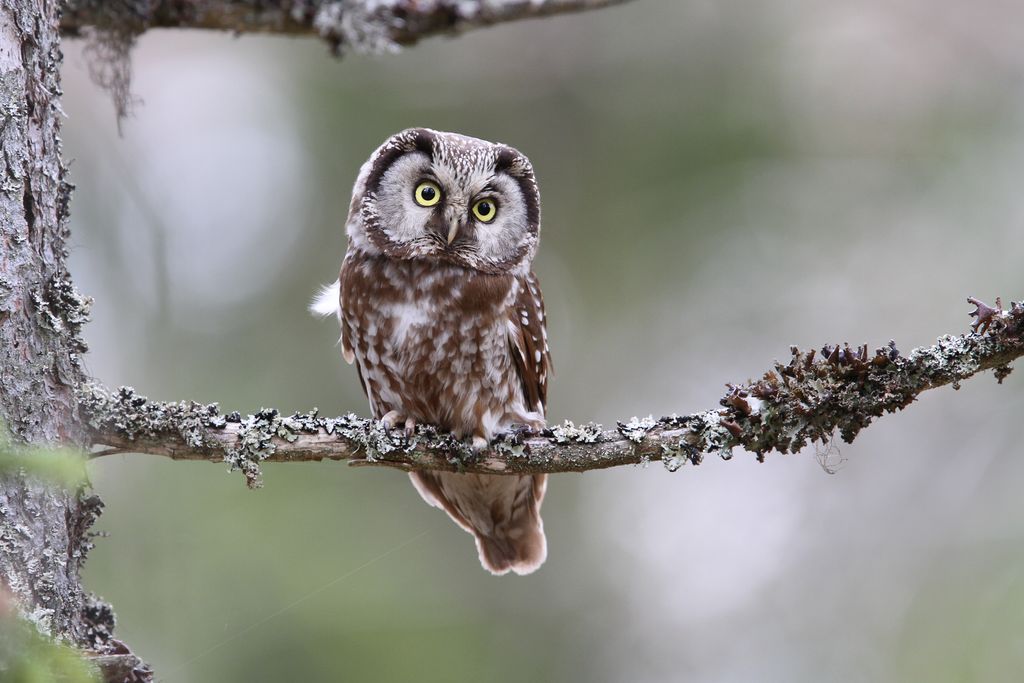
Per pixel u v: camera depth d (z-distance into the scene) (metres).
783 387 5.94
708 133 14.62
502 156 8.34
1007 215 14.65
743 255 14.70
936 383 5.82
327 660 11.03
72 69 14.45
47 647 4.00
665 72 14.74
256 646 10.97
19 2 5.33
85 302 5.47
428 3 8.94
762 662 12.85
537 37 14.74
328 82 14.38
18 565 4.89
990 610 12.02
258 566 11.22
